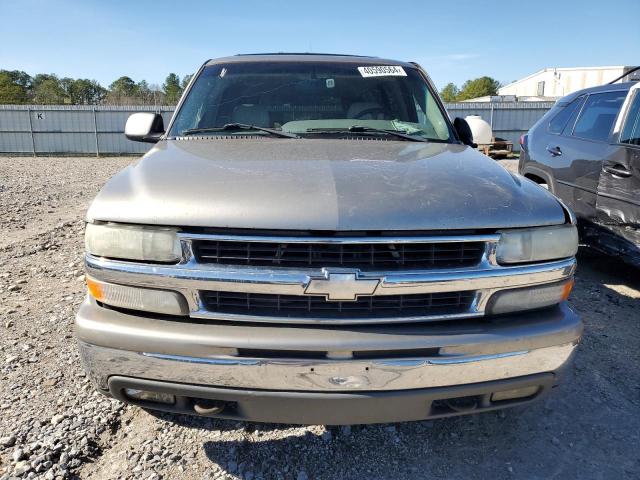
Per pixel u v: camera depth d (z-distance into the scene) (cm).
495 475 229
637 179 405
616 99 451
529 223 197
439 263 191
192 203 189
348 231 182
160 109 2369
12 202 919
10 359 312
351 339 184
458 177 215
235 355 185
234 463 231
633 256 414
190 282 186
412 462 236
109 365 194
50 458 230
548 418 270
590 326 381
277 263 185
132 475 223
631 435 257
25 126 2352
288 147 257
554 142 517
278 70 337
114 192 204
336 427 258
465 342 189
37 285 450
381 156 242
